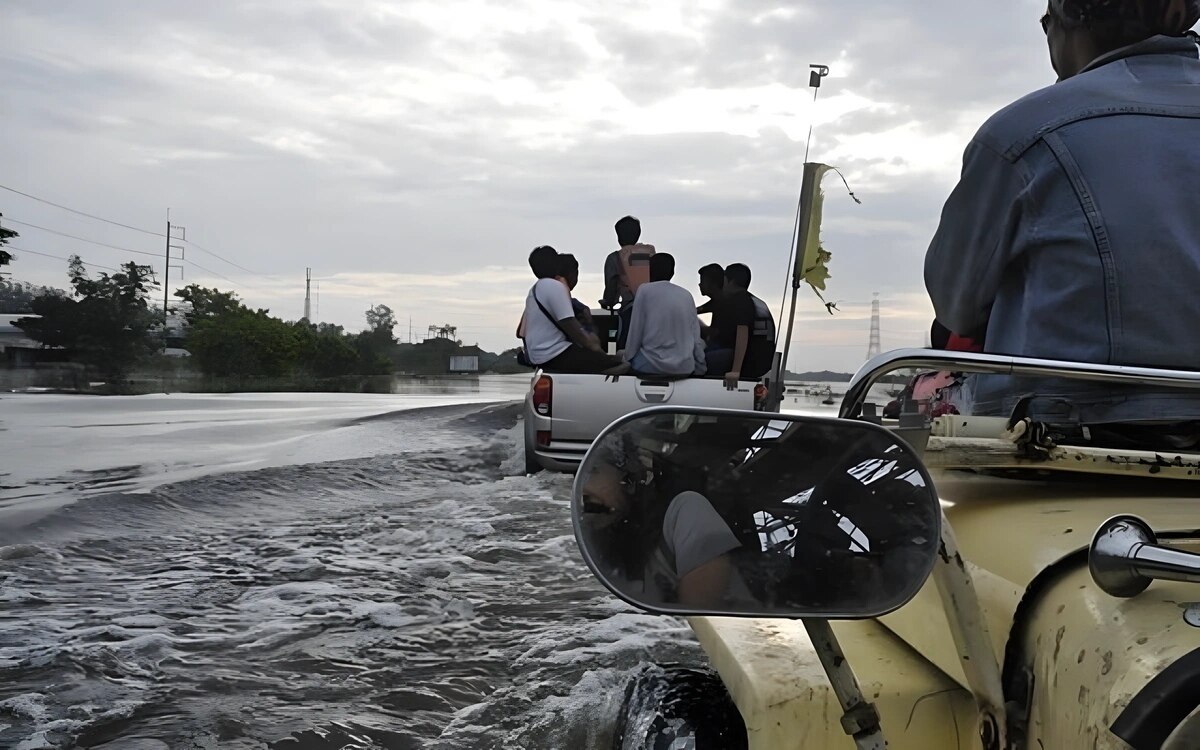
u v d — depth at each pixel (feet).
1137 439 6.24
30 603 15.99
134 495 25.04
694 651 13.64
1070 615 4.37
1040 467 5.61
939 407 7.92
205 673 13.03
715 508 4.45
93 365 183.01
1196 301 5.98
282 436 39.83
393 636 14.76
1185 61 6.78
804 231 10.45
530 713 11.67
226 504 25.03
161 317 218.18
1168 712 3.64
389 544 20.98
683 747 5.76
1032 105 6.64
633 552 4.39
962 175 6.94
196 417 50.70
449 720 11.69
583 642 14.29
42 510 22.82
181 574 18.20
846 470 4.50
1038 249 6.43
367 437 39.45
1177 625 3.96
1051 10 7.55
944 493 6.12
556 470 29.25
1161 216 6.07
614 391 28.81
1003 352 6.81
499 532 22.03
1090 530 4.87
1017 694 4.65
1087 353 6.12
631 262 36.04
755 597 4.45
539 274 32.35
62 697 12.00
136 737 11.01
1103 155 6.25
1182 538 4.66
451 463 32.12
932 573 4.63
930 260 7.27
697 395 28.81
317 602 16.40
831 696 5.08
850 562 4.48
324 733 11.19
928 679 5.27
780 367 10.61
